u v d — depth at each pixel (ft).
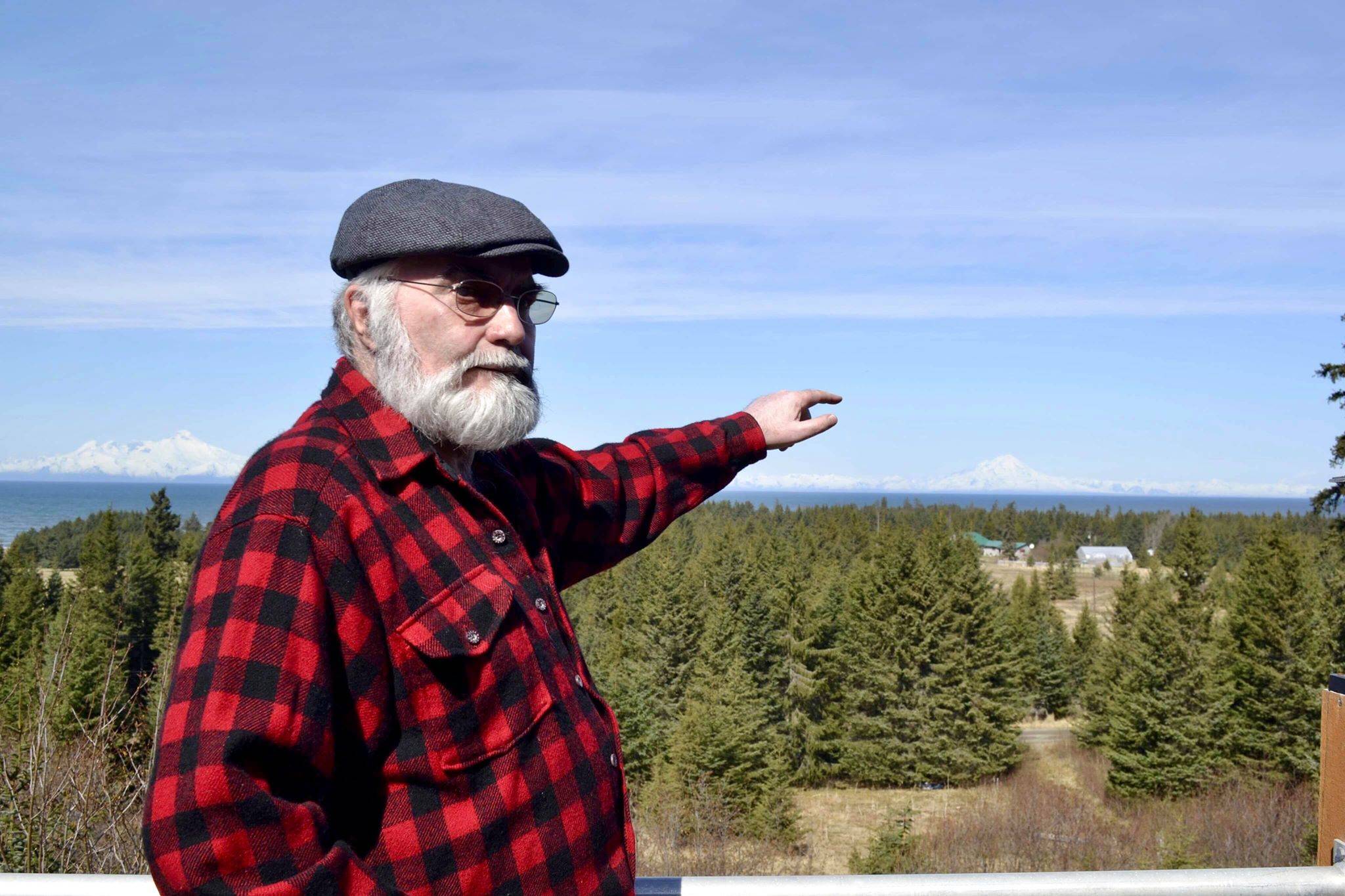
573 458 6.15
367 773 3.97
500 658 4.08
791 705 124.77
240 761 3.46
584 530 5.98
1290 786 90.94
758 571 146.30
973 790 111.04
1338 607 95.25
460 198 4.59
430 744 3.96
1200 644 98.02
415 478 4.30
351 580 3.88
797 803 102.89
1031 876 5.13
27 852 16.51
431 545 4.15
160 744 3.55
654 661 124.26
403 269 4.50
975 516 451.12
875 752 117.50
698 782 69.77
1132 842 70.64
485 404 4.48
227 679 3.54
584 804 4.26
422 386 4.34
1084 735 123.44
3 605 83.35
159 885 3.45
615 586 157.28
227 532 3.83
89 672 22.86
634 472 6.30
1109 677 120.26
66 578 135.95
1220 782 93.91
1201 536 100.68
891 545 138.72
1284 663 95.09
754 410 7.14
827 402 7.39
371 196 4.63
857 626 126.93
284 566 3.74
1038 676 147.95
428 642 3.94
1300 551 97.66
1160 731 96.73
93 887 4.86
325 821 3.66
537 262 4.98
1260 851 70.23
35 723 18.29
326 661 3.75
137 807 18.19
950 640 119.85
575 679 4.61
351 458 4.16
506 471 5.17
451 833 3.92
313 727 3.67
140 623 86.79
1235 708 97.91
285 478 3.95
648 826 64.13
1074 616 229.45
